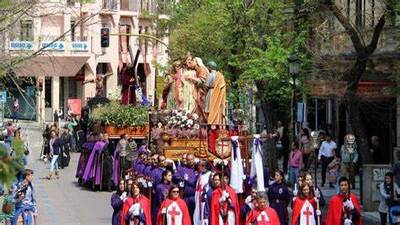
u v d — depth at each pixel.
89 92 85.50
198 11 55.16
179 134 32.28
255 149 25.00
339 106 46.03
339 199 20.88
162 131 32.56
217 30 47.22
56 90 82.69
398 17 34.28
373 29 33.22
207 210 23.84
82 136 57.44
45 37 34.75
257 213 20.70
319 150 38.66
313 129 51.53
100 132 41.06
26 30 27.08
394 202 23.80
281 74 39.59
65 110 86.00
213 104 33.84
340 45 37.53
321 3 31.16
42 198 35.34
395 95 34.50
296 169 34.53
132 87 47.75
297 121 39.78
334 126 46.94
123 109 41.56
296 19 37.78
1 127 41.97
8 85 29.52
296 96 40.38
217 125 31.61
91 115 46.12
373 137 39.56
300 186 21.59
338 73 33.88
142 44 80.38
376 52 35.31
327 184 37.75
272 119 45.75
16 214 23.77
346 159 35.31
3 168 7.59
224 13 45.00
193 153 30.86
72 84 86.38
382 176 29.12
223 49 45.84
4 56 20.36
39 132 62.78
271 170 37.56
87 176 38.81
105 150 38.56
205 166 25.08
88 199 35.31
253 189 23.08
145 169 26.97
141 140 41.41
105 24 84.81
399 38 34.34
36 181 42.06
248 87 44.62
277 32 41.16
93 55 84.50
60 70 80.38
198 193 24.34
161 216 22.91
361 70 30.55
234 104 45.09
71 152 59.12
